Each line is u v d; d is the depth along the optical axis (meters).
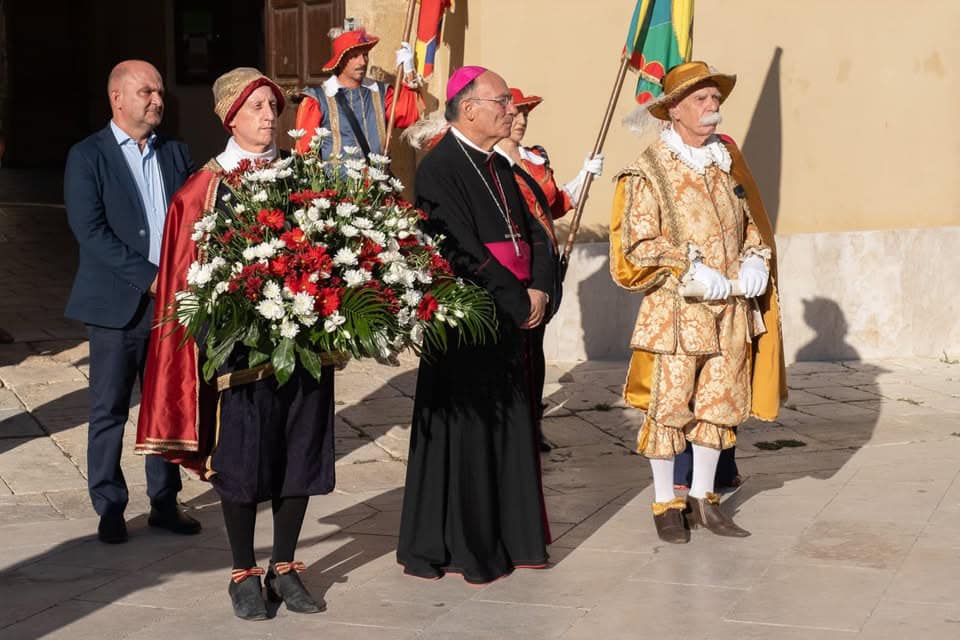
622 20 10.09
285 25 11.18
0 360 9.64
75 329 10.64
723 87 6.14
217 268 4.87
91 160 6.11
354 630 5.15
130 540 6.27
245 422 5.14
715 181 6.12
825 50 10.55
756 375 6.30
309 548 6.16
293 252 4.88
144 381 5.30
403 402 8.80
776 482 7.17
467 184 5.69
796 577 5.65
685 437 6.24
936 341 10.75
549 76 10.12
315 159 5.16
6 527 6.42
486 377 5.66
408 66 8.52
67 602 5.46
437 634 5.09
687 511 6.38
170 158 6.35
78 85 22.56
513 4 10.06
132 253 6.07
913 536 6.17
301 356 4.84
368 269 4.94
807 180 10.60
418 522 5.74
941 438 8.11
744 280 6.02
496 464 5.76
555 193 7.54
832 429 8.36
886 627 5.07
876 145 10.72
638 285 6.09
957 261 10.76
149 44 20.84
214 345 4.91
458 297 5.22
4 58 22.20
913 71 10.72
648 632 5.08
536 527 5.78
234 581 5.31
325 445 5.32
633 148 10.20
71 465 7.43
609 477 7.35
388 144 8.18
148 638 5.07
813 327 10.44
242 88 5.24
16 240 14.74
